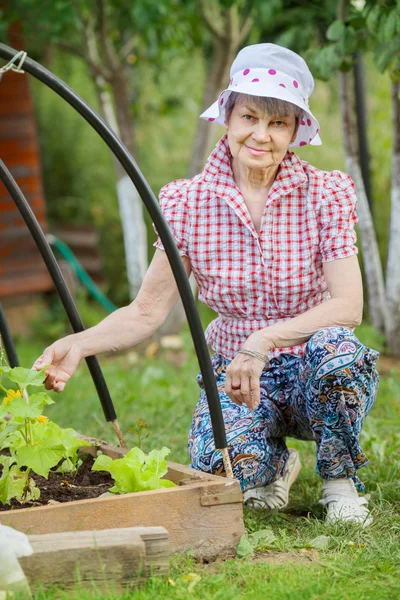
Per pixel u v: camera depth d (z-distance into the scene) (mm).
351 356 2877
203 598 2361
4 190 9180
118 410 5320
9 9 7504
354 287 2994
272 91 2869
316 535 2930
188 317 2670
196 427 3127
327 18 5562
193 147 7133
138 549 2402
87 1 6930
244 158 2971
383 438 4387
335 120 9984
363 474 3664
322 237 3033
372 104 8789
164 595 2367
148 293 3131
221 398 3189
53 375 2980
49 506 2566
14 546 2309
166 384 5922
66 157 11945
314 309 2963
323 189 3031
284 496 3301
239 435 3025
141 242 7707
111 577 2385
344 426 2967
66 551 2344
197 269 3141
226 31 6719
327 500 3117
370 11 4625
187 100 10727
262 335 2885
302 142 3123
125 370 6836
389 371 5902
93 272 10945
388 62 4582
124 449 3322
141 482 2814
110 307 10094
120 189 7629
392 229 6203
